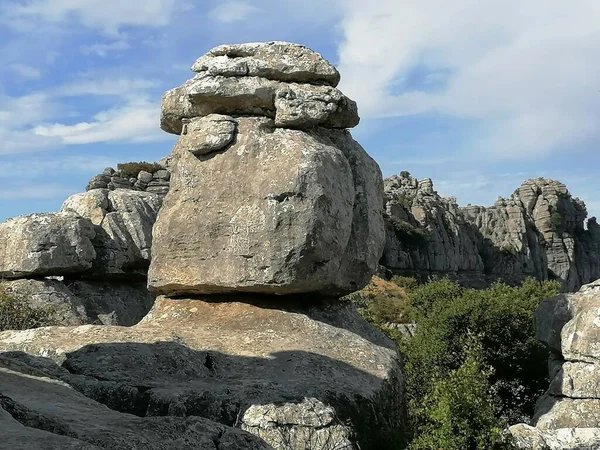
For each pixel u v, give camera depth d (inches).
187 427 206.2
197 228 418.6
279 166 408.2
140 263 829.2
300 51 448.5
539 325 573.0
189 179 430.0
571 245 4495.6
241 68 433.1
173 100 450.0
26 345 363.3
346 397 343.0
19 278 729.0
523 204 4616.1
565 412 515.2
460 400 391.5
